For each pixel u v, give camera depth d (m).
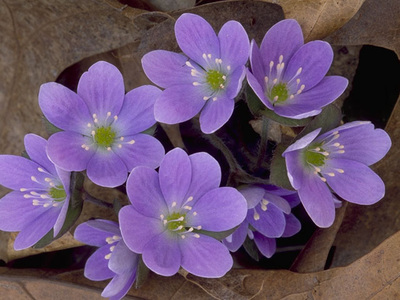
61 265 0.25
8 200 0.23
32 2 0.25
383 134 0.22
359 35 0.24
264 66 0.22
